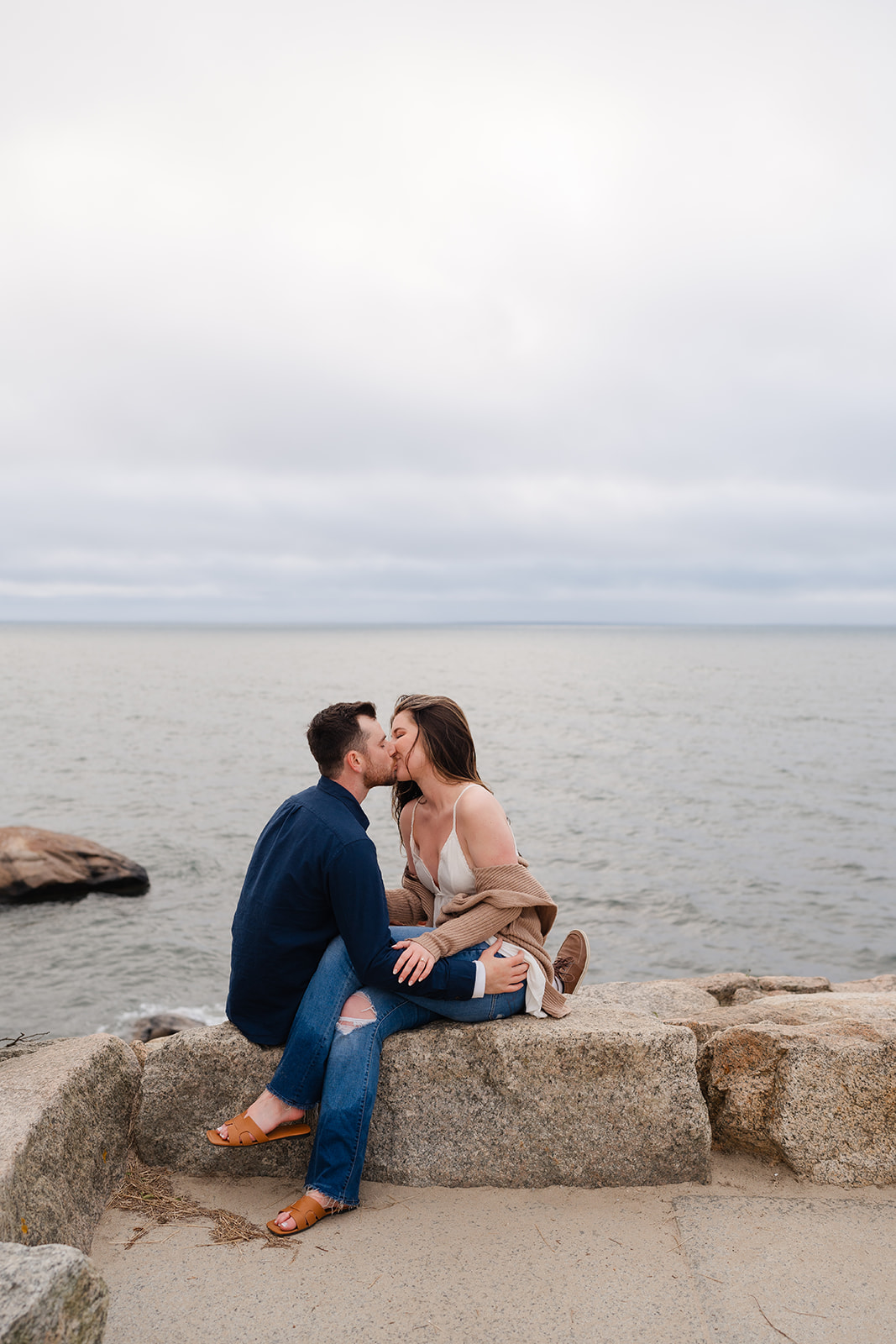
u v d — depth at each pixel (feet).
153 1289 7.45
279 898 9.22
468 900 9.73
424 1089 9.34
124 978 38.73
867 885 55.01
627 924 47.42
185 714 162.71
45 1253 5.38
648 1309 7.14
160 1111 9.53
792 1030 9.80
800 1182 9.23
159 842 64.90
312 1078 9.07
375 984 9.07
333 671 322.55
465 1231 8.38
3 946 42.50
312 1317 7.09
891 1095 9.27
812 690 244.01
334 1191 8.59
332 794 9.58
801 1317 7.03
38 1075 8.71
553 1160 9.20
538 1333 6.88
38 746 115.85
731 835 68.74
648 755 114.01
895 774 99.71
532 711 174.60
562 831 70.03
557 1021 9.66
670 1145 9.14
